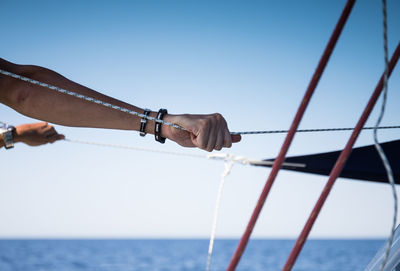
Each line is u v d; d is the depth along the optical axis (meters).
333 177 0.86
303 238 0.85
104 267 90.69
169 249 153.12
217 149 1.30
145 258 107.25
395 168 1.76
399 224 1.84
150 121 1.29
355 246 151.88
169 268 82.44
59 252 143.25
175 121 1.27
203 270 76.75
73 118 1.28
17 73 1.25
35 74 1.26
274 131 1.42
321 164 1.79
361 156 1.78
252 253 121.50
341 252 118.06
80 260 104.75
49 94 1.24
